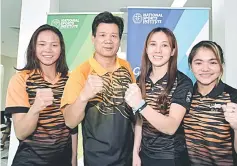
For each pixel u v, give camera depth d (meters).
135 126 1.52
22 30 3.00
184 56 2.60
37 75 1.47
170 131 1.28
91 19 2.81
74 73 1.43
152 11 2.70
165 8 2.70
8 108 1.37
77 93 1.36
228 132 1.37
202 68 1.43
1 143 5.62
